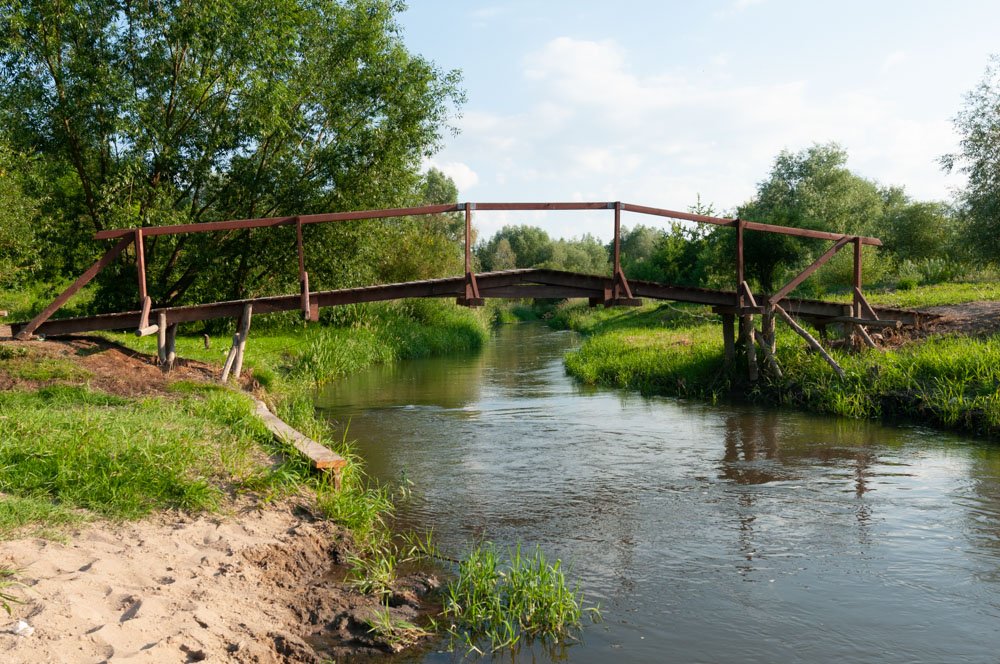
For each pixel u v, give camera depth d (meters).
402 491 7.72
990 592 5.06
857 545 6.02
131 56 19.11
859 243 13.70
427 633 4.52
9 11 17.42
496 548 6.08
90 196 19.70
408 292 12.61
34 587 3.94
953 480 7.88
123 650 3.48
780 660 4.18
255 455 7.36
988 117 24.69
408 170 23.47
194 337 19.77
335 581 5.22
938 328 14.73
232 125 20.00
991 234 24.50
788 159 43.47
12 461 5.79
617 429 11.22
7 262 17.97
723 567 5.61
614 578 5.44
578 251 84.94
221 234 21.08
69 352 11.45
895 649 4.30
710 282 30.19
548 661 4.19
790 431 10.74
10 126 18.34
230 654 3.77
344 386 16.75
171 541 5.15
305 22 21.33
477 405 13.77
